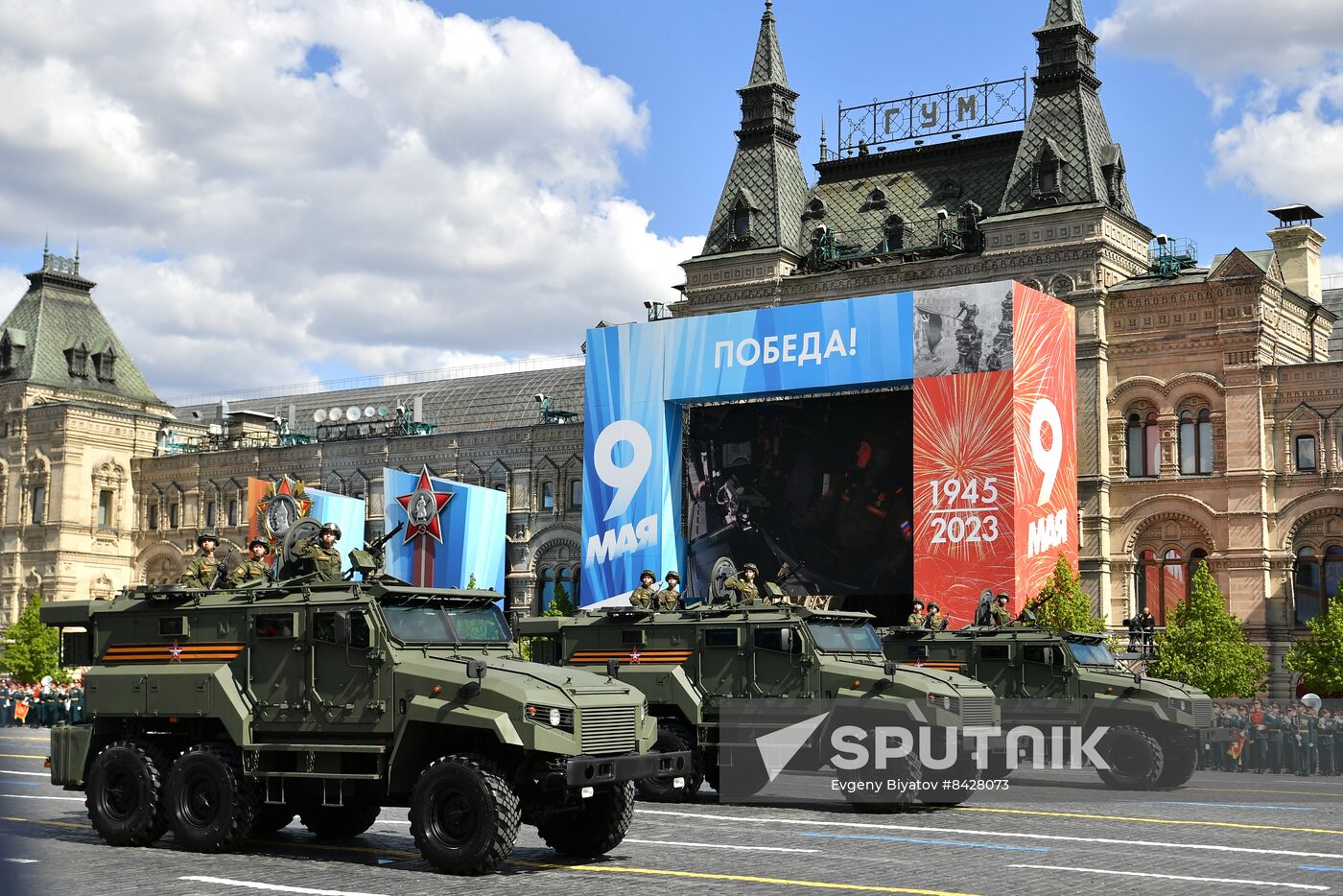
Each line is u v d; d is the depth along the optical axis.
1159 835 23.36
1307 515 61.78
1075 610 56.50
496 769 18.55
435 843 18.53
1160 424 65.12
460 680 19.17
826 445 65.06
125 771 21.22
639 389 69.00
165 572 102.94
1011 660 34.34
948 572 59.91
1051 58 70.12
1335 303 82.69
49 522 101.12
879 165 78.50
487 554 81.69
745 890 17.36
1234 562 62.66
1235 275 63.22
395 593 20.23
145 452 105.69
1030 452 60.38
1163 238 69.12
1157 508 64.69
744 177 78.19
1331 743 41.41
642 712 20.38
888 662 27.25
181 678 21.09
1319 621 55.66
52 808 26.19
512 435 88.12
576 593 85.12
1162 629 60.47
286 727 20.42
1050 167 68.12
